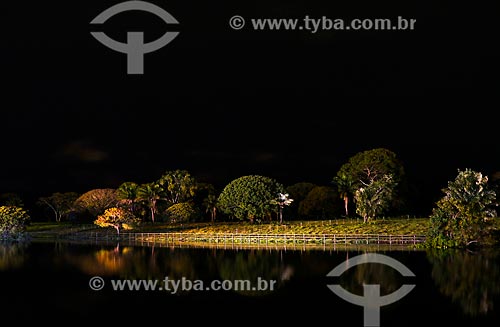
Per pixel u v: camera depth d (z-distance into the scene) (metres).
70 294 42.84
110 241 89.62
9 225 94.56
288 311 36.97
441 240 67.94
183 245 79.25
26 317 36.06
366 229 84.69
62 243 87.12
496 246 68.50
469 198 67.75
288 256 62.75
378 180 95.88
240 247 74.50
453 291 42.41
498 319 34.66
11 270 55.38
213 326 33.62
